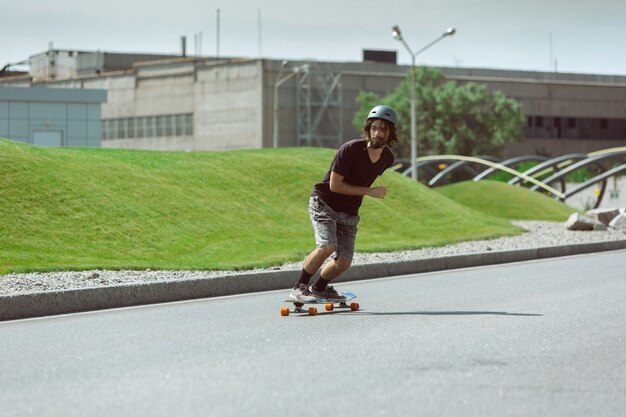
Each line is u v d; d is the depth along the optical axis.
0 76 164.62
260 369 8.77
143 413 6.97
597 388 7.86
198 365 9.06
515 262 25.83
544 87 144.50
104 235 22.80
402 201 35.72
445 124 120.44
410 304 14.78
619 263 24.53
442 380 8.13
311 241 26.83
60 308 14.58
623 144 150.00
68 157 28.22
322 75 131.62
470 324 11.97
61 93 67.56
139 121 139.38
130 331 11.86
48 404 7.35
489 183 52.84
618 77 162.62
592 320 12.41
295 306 13.62
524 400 7.34
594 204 85.00
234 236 25.56
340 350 9.87
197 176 30.81
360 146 12.73
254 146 126.69
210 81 131.50
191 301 15.98
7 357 9.81
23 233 21.58
